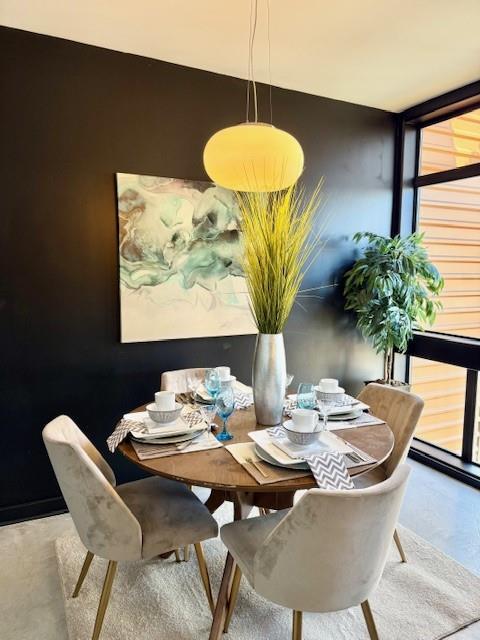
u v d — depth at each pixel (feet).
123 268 8.63
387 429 6.10
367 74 9.26
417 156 11.62
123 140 8.52
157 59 8.64
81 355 8.55
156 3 6.76
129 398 9.04
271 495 6.18
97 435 8.82
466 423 10.21
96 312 8.59
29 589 6.36
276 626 5.69
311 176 10.50
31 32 7.63
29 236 7.95
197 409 6.56
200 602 6.09
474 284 10.28
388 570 6.74
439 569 6.78
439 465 10.28
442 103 10.31
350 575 4.21
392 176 11.64
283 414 6.62
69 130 8.08
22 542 7.50
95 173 8.35
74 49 7.98
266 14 7.04
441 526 8.02
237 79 9.47
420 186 11.51
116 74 8.35
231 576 5.50
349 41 7.87
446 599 6.14
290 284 6.04
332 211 10.89
